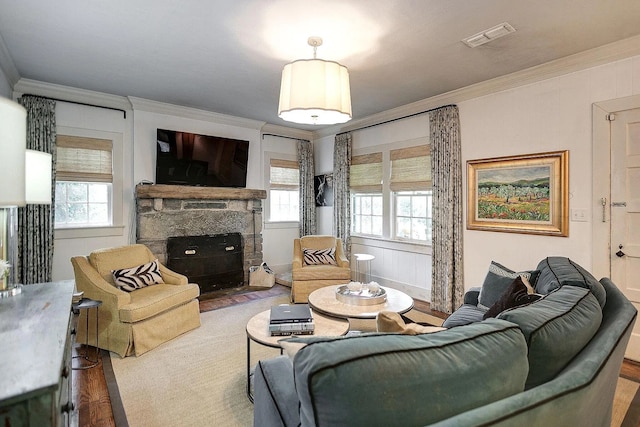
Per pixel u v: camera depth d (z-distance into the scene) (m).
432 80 3.64
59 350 1.05
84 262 3.07
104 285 2.96
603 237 2.97
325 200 6.16
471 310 2.67
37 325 1.24
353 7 2.28
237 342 3.14
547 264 2.51
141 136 4.52
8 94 3.46
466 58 3.09
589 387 0.91
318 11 2.33
